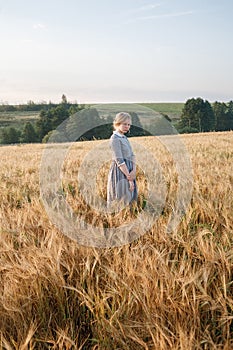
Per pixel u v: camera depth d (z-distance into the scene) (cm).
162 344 190
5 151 1645
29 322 229
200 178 569
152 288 235
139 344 209
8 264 268
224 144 1387
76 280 259
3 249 298
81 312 245
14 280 250
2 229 349
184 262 265
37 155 1277
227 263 259
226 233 331
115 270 265
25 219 371
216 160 859
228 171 647
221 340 214
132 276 246
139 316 226
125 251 287
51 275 252
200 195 451
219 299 225
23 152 1515
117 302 238
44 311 239
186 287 241
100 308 228
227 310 238
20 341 213
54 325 236
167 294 227
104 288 260
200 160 836
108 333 217
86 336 233
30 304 238
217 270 267
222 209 402
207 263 260
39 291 244
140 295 227
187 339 193
